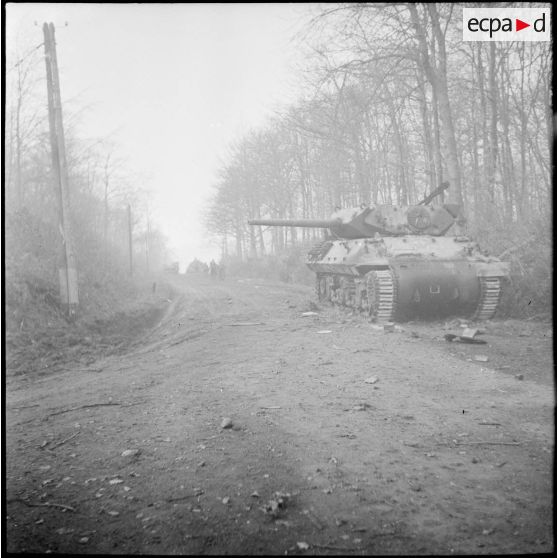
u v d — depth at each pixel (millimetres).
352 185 29312
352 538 3203
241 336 11664
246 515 3508
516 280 13289
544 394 6215
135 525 3420
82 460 4598
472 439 4805
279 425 5336
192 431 5270
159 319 16875
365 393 6434
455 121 24906
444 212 15180
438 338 10414
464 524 3340
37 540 3242
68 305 13602
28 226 15977
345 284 15883
